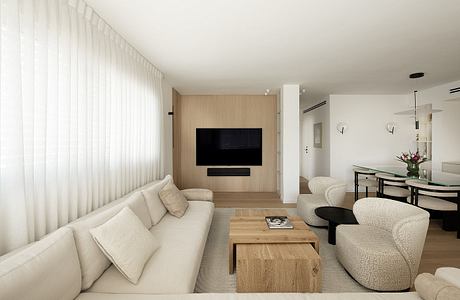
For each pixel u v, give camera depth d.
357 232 2.13
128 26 2.20
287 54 2.88
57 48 1.56
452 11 1.95
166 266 1.53
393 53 2.86
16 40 1.27
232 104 5.35
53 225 1.55
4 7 1.23
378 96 5.32
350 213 2.77
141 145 3.00
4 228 1.25
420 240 1.81
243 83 4.33
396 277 1.79
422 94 4.89
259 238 2.02
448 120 4.38
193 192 3.49
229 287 1.90
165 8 1.90
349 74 3.72
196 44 2.60
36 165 1.43
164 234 2.06
